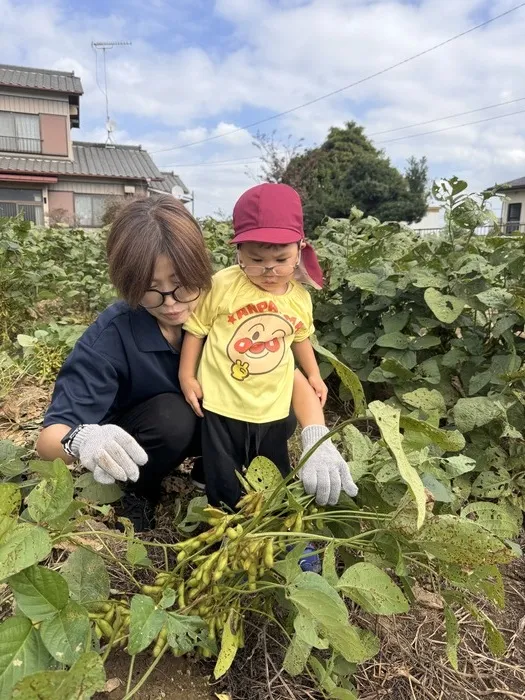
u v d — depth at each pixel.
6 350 4.39
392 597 1.31
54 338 4.05
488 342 2.98
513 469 2.35
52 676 0.95
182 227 1.67
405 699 1.57
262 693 1.50
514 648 1.78
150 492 2.17
